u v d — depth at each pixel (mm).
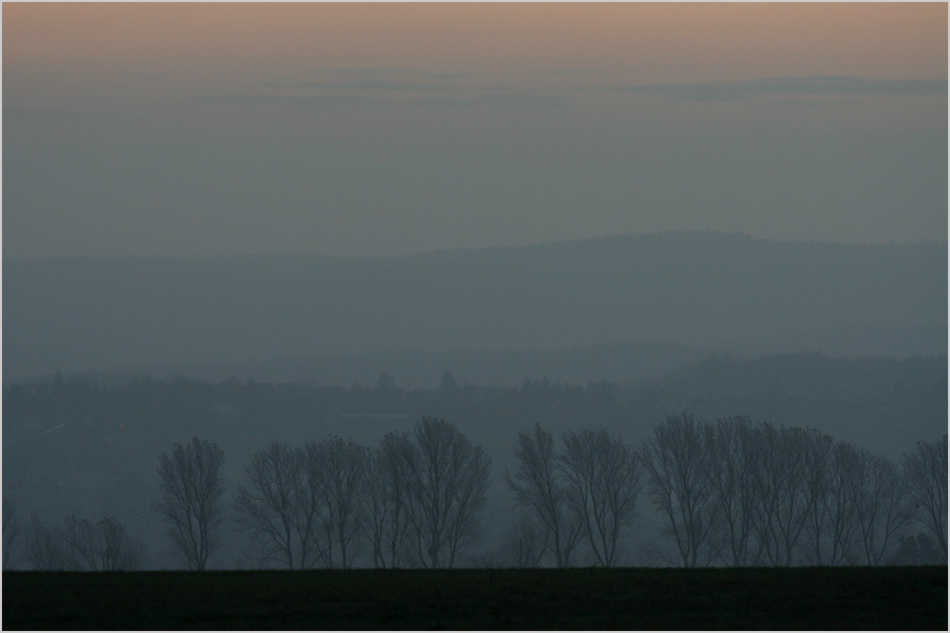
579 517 182750
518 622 68562
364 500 180875
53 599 74250
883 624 68938
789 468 179625
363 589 78875
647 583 82062
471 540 181625
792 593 77875
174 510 181875
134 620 67875
